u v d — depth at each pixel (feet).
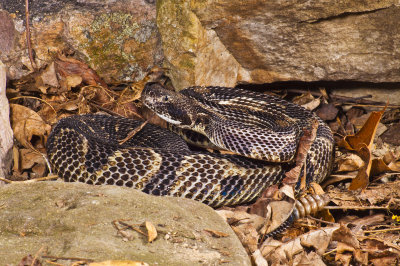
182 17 25.16
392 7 23.29
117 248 13.20
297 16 24.23
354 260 17.12
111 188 16.25
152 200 15.78
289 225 18.74
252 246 16.05
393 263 17.02
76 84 25.58
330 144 22.67
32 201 15.29
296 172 20.76
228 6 24.29
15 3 25.73
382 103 28.22
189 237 14.38
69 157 20.06
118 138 23.17
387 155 23.06
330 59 25.62
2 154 20.80
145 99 23.95
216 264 13.42
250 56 26.53
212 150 24.81
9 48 25.53
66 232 13.85
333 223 18.75
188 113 23.30
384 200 20.76
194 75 26.02
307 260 16.56
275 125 23.68
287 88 29.12
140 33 27.09
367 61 25.32
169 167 19.61
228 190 20.13
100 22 26.50
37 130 22.81
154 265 12.78
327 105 27.91
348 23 24.31
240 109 25.46
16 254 12.84
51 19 25.89
